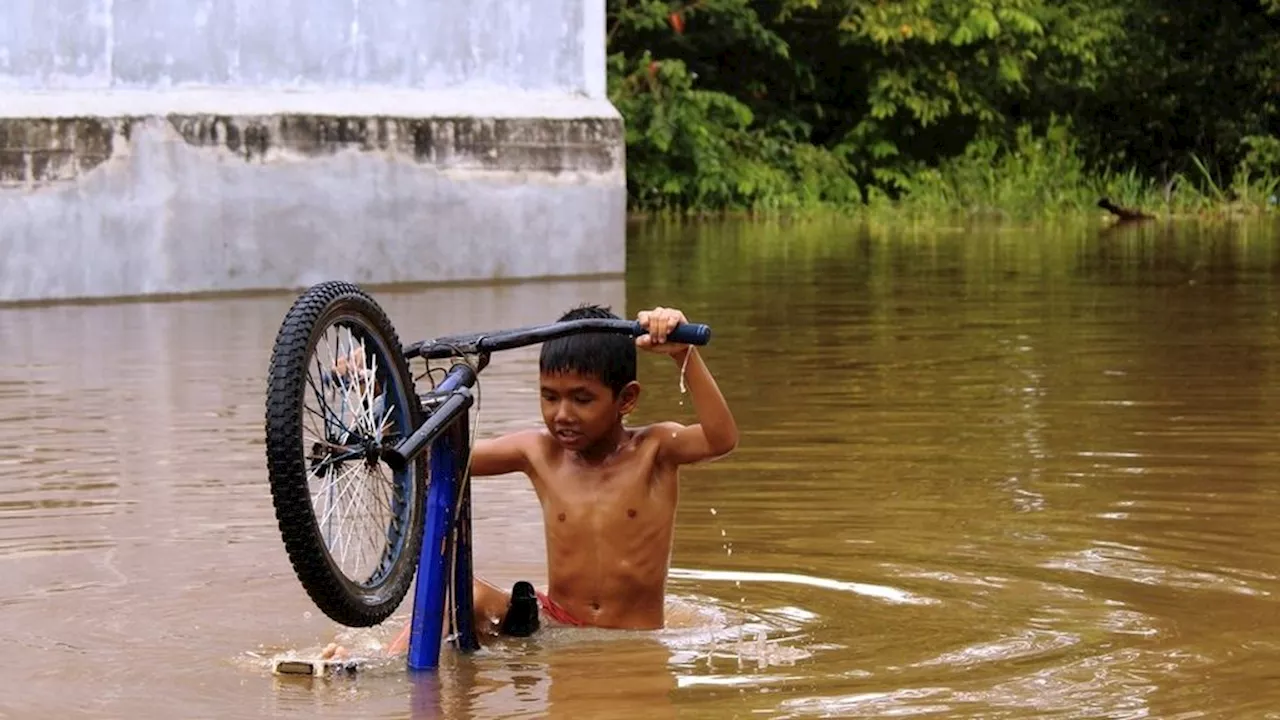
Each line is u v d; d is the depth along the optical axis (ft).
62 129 37.45
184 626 14.01
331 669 12.73
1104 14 81.51
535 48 43.04
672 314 13.53
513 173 42.42
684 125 73.00
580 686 12.34
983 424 22.48
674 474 14.49
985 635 13.50
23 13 37.27
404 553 13.46
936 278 42.98
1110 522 17.13
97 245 38.06
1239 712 11.54
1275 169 78.18
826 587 15.01
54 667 12.91
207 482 19.19
